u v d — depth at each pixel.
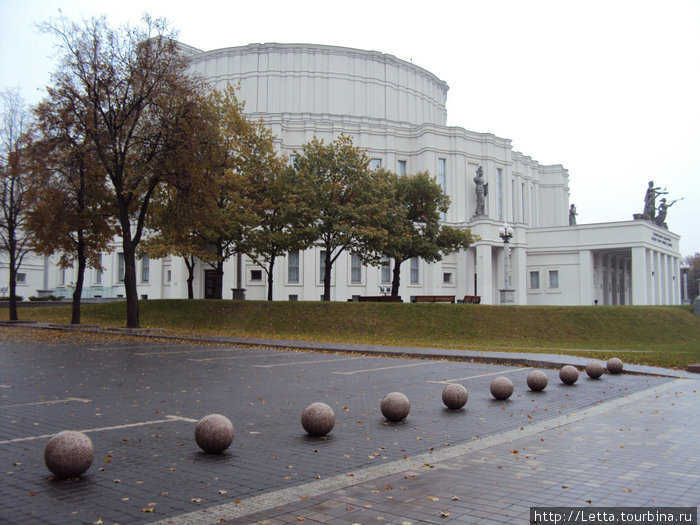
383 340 28.70
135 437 8.51
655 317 35.84
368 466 7.18
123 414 10.16
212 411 10.58
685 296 101.19
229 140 36.12
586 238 60.16
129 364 17.20
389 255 39.47
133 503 5.71
